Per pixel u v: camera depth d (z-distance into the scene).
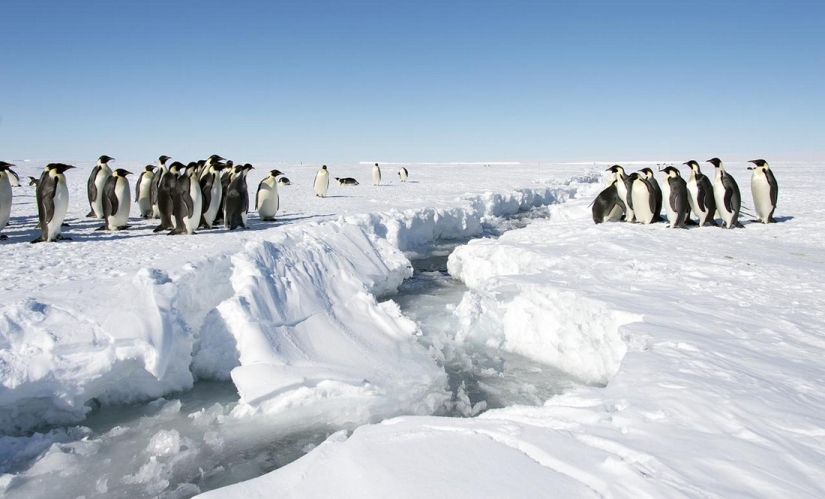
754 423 2.44
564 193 23.75
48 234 7.49
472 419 2.73
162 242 7.32
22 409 3.64
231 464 3.50
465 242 12.98
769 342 3.73
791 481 1.95
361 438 2.55
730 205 9.60
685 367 3.18
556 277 6.10
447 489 2.01
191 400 4.43
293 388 4.24
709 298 5.02
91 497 3.12
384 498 2.00
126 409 4.22
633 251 7.44
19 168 35.88
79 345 3.80
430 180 30.00
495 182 26.56
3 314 3.74
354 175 37.75
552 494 1.93
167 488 3.25
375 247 8.88
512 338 5.85
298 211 12.84
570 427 2.52
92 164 46.25
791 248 7.69
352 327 5.73
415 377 4.84
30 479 3.24
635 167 61.06
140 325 4.13
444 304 7.54
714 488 1.90
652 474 2.00
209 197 9.17
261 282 5.50
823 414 2.54
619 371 3.26
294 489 2.23
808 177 29.72
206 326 5.00
